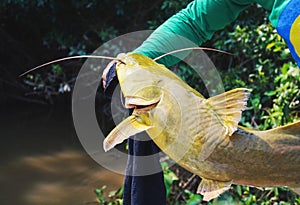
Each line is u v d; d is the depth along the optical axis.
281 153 1.67
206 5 1.99
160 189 2.07
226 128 1.66
